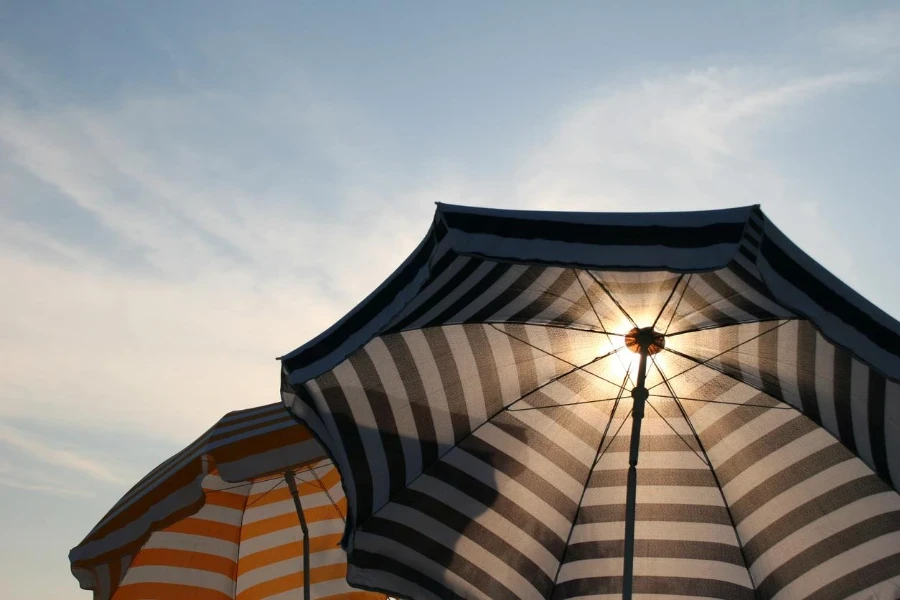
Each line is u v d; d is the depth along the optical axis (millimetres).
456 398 5410
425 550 5434
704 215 3699
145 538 5727
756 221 3695
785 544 5387
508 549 5586
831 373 4668
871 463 4934
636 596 5641
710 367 5223
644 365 4945
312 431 5020
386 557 5336
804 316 3643
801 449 5281
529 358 5348
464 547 5512
